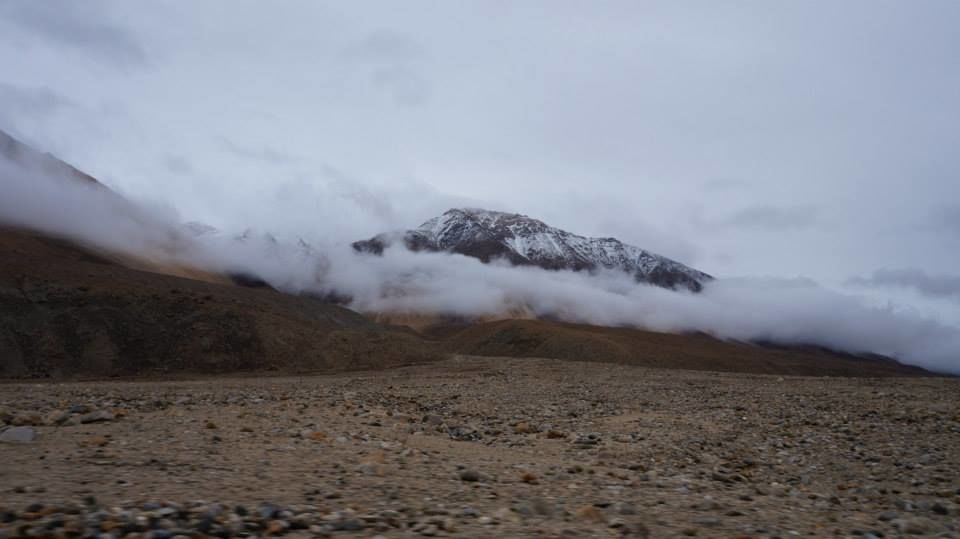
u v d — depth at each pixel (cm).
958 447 1694
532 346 16525
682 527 804
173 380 5028
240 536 669
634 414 2327
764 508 991
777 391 3375
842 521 923
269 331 6806
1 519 680
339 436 1434
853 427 2027
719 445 1706
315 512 771
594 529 766
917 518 946
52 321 5859
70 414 1670
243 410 1838
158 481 926
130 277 7544
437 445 1460
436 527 728
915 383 4050
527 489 1032
